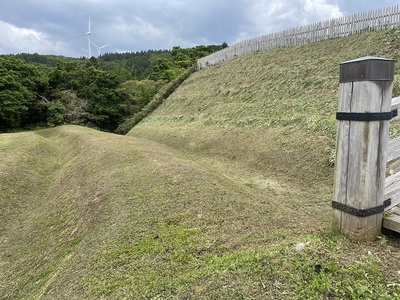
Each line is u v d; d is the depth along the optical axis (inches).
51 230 201.9
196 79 823.1
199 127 518.3
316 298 67.1
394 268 75.8
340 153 89.6
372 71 78.1
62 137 682.2
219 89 633.0
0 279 160.6
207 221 139.3
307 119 340.2
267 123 389.1
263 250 95.0
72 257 141.3
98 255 123.6
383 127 82.9
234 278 80.1
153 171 239.3
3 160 386.0
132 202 177.2
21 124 1080.2
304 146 298.7
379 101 80.3
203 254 107.5
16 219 255.9
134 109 1207.6
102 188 217.3
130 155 314.3
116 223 153.0
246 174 293.1
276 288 72.5
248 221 135.7
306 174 259.9
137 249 120.3
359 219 86.2
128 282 97.1
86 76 1232.8
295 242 95.4
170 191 186.7
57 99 1117.7
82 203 212.5
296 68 485.1
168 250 114.9
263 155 327.0
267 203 170.1
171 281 90.0
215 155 388.8
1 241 214.1
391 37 395.5
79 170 307.9
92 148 399.2
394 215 91.8
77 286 106.5
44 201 281.7
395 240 88.8
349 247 85.0
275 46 625.3
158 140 574.2
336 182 92.2
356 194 85.8
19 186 321.4
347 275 73.2
